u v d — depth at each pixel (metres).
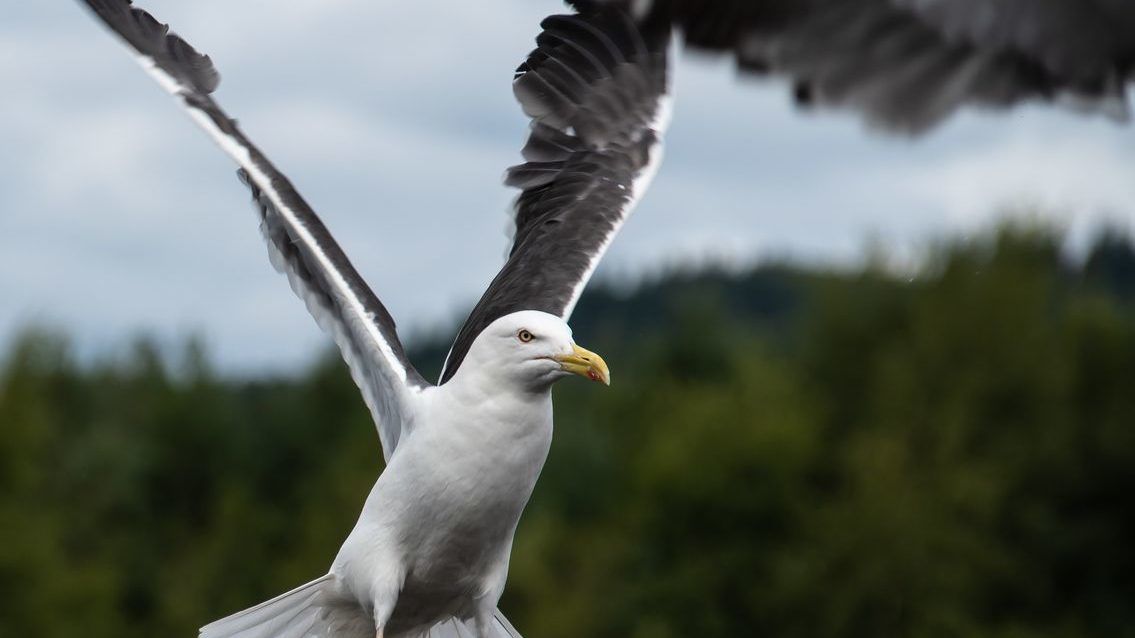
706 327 49.03
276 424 48.41
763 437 32.12
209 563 37.03
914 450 34.75
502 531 5.21
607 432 46.12
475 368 4.94
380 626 5.16
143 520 45.50
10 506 31.33
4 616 29.45
